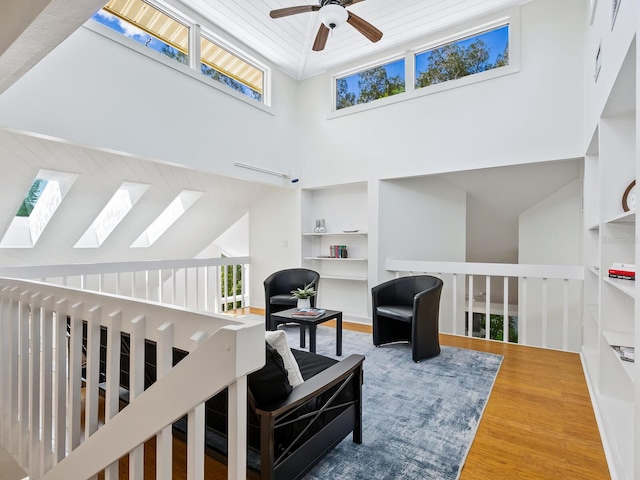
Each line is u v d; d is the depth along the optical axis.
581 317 3.79
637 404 1.24
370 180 4.70
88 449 1.15
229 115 4.28
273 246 5.68
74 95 2.83
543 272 3.52
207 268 5.15
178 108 3.67
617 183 2.26
